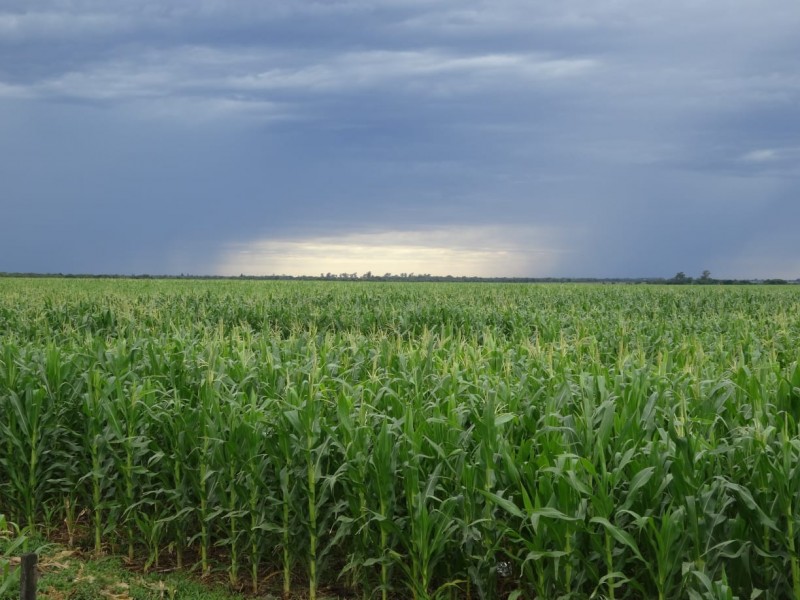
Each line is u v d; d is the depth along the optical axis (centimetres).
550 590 682
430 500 743
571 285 5572
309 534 805
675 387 898
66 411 1008
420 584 731
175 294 3150
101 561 895
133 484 913
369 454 775
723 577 576
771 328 1841
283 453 825
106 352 1099
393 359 1164
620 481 688
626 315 2602
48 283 5438
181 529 883
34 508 971
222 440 851
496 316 2350
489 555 702
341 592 820
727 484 625
